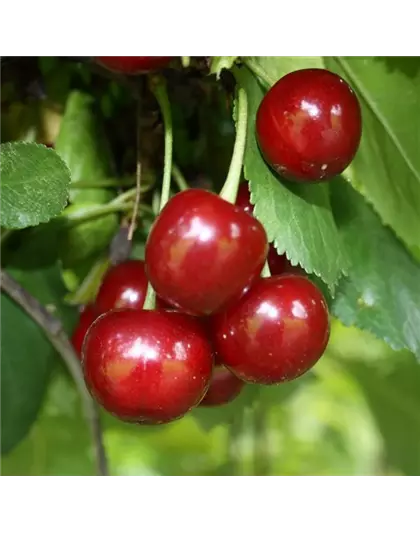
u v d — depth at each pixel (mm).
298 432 500
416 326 291
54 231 295
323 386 502
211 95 291
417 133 279
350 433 506
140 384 240
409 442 462
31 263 306
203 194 241
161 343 242
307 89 248
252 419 435
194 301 239
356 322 291
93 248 293
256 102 261
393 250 291
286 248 254
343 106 248
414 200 285
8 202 236
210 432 469
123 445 515
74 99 295
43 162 238
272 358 245
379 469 479
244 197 264
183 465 507
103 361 242
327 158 248
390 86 277
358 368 456
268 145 251
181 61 269
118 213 295
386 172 283
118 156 301
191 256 237
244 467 444
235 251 237
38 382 312
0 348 307
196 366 243
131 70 264
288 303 245
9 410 309
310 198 262
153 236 240
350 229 289
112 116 300
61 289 315
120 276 272
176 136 295
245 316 245
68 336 315
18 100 296
